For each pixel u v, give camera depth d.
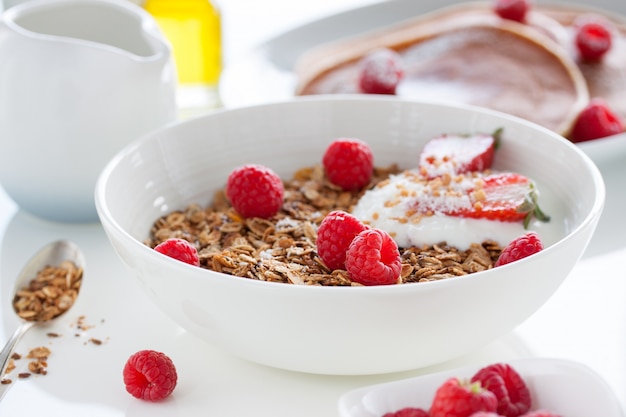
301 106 0.72
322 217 0.67
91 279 0.68
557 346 0.63
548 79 0.83
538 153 0.68
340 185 0.70
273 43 0.90
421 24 0.90
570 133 0.79
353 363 0.59
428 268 0.62
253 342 0.59
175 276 0.58
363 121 0.72
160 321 0.65
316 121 0.72
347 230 0.62
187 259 0.62
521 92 0.82
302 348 0.58
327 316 0.57
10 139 0.70
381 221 0.65
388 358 0.59
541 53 0.85
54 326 0.65
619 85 0.85
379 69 0.82
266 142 0.72
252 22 1.03
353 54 0.87
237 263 0.63
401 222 0.65
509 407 0.56
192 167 0.70
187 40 0.83
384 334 0.57
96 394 0.61
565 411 0.57
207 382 0.61
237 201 0.67
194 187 0.70
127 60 0.70
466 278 0.57
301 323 0.57
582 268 0.68
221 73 0.85
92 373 0.62
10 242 0.71
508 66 0.85
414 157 0.72
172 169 0.69
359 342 0.58
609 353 0.62
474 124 0.70
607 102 0.83
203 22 0.82
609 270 0.67
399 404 0.57
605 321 0.64
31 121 0.69
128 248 0.60
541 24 0.90
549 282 0.59
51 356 0.63
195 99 0.84
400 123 0.72
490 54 0.86
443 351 0.59
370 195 0.68
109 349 0.63
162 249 0.62
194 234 0.67
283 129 0.72
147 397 0.60
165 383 0.60
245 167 0.67
